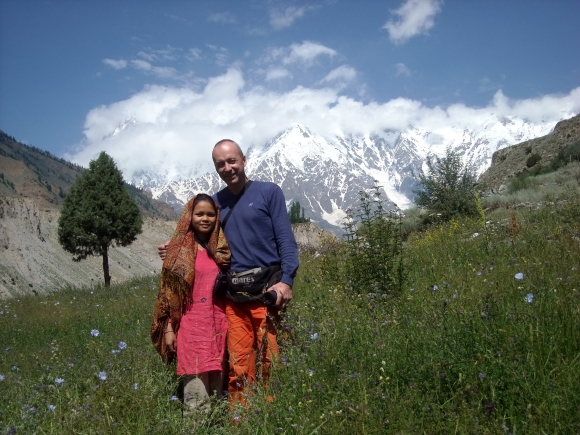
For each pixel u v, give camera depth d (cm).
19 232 6234
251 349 471
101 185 3584
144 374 457
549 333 385
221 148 482
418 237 1491
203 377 457
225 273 477
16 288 5238
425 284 708
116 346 661
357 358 399
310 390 362
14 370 654
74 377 506
